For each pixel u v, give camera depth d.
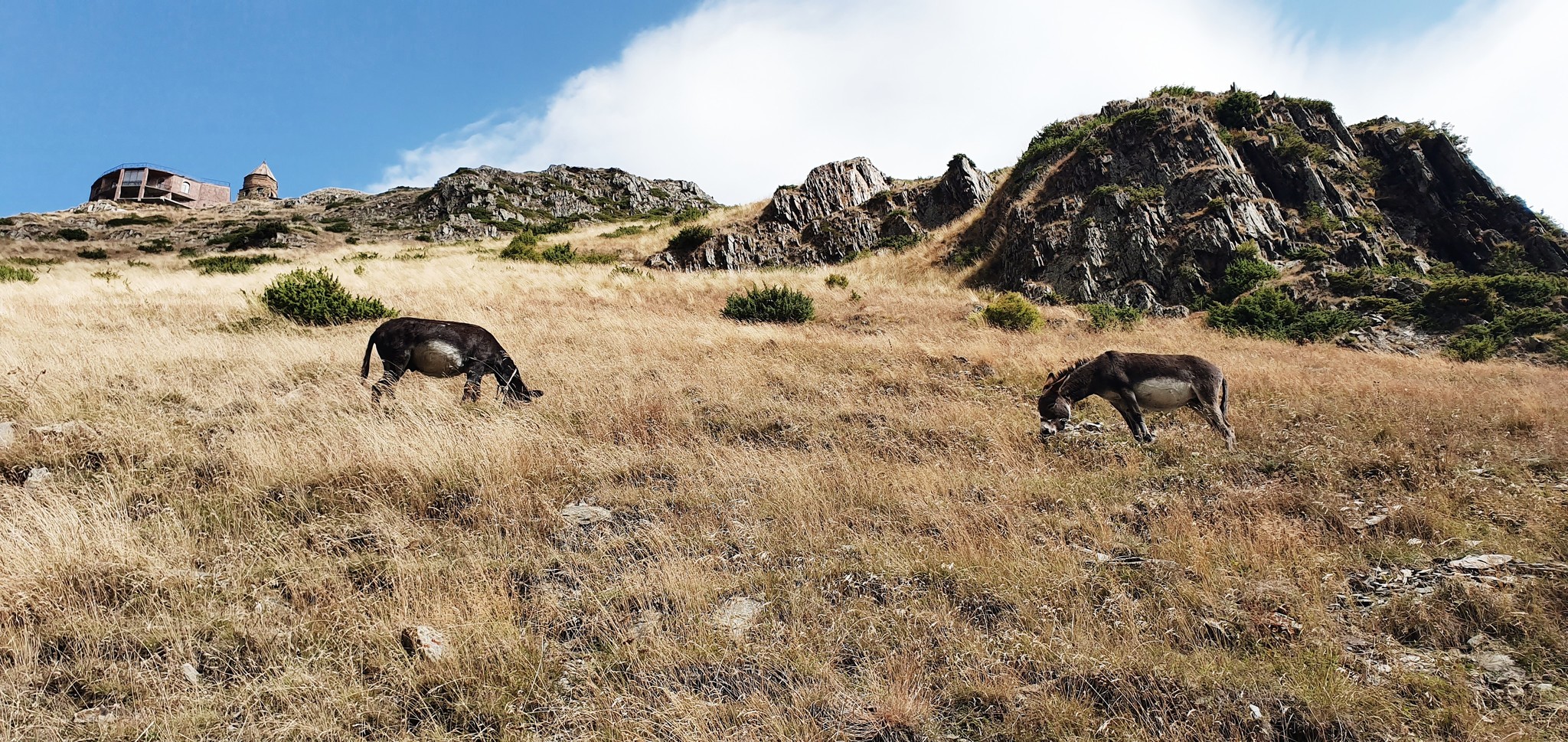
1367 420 8.56
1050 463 7.46
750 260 37.53
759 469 6.77
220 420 7.41
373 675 3.68
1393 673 3.60
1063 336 18.61
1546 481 6.43
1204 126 27.69
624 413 8.28
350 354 11.04
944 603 4.38
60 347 9.94
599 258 36.81
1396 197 26.81
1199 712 3.32
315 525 5.22
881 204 40.06
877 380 11.34
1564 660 3.70
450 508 5.79
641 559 5.14
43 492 5.26
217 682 3.60
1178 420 9.30
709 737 3.20
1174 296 23.98
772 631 4.12
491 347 8.79
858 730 3.34
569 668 3.83
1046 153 32.28
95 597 4.19
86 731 3.17
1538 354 17.45
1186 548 5.05
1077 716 3.30
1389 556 5.01
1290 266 23.42
